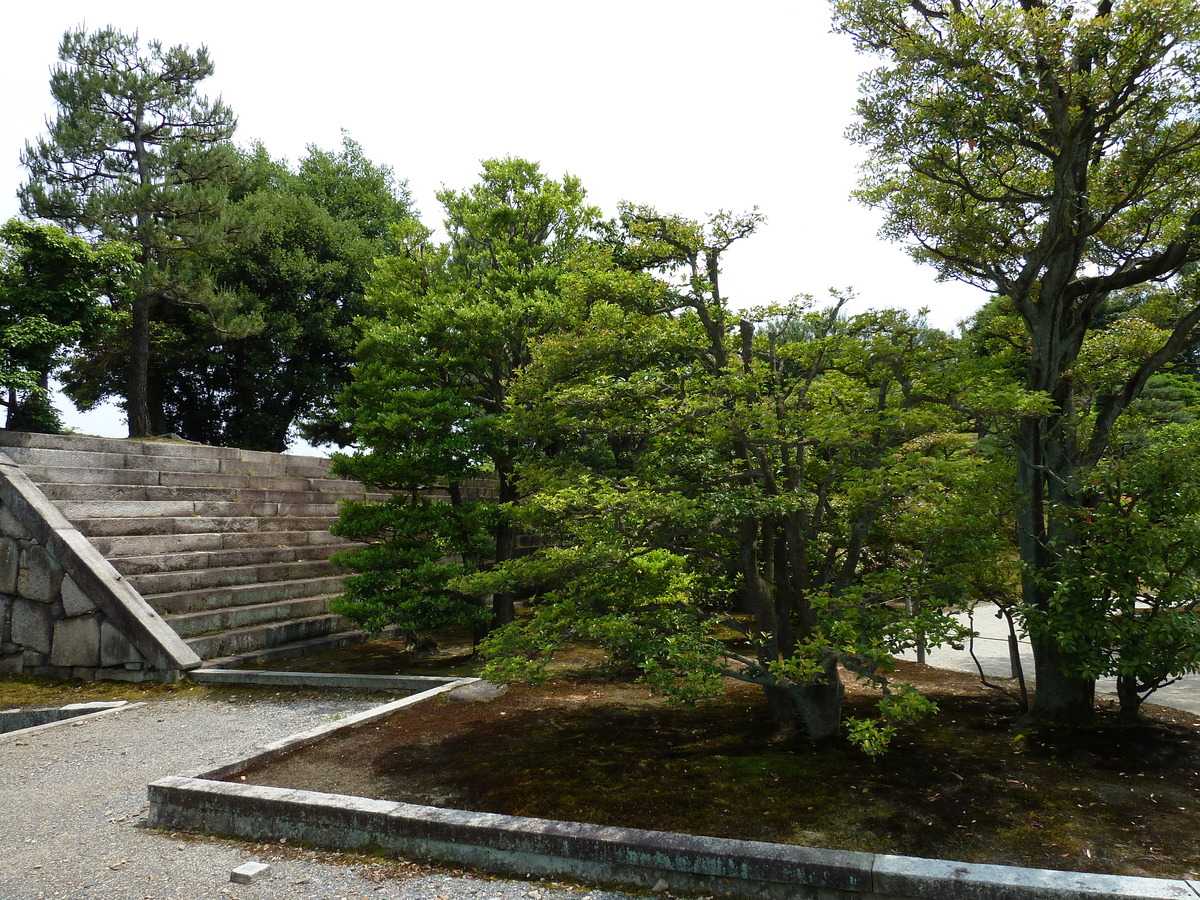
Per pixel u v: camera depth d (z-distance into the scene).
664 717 6.81
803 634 5.80
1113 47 5.51
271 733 7.38
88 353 22.22
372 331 11.07
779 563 6.17
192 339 23.50
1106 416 6.25
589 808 4.70
